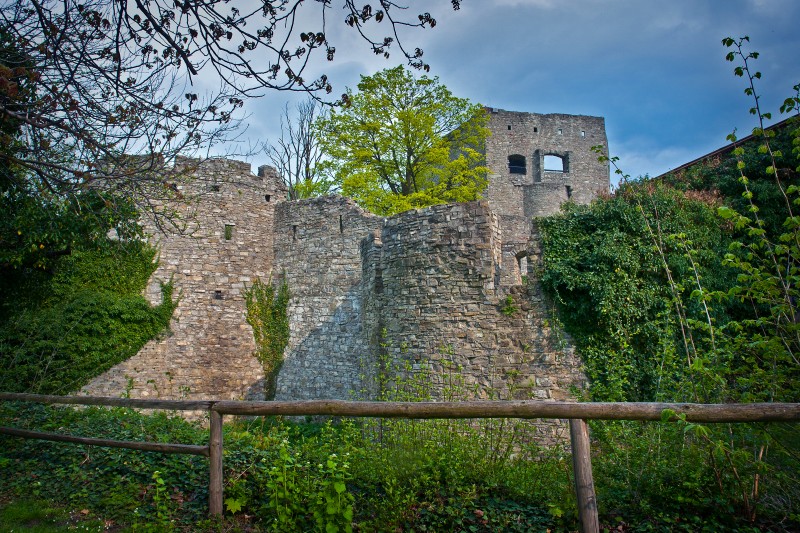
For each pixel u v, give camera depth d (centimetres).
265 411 505
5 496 593
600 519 446
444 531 462
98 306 1562
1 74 494
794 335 508
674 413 371
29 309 1479
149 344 1681
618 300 938
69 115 588
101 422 833
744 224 504
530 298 954
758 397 492
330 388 1742
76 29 587
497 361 937
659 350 785
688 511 446
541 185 3081
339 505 460
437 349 978
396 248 1070
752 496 432
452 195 2341
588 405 394
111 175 628
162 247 1770
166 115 624
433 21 507
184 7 501
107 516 532
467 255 988
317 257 1881
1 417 813
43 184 730
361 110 2302
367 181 2238
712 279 1112
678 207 1171
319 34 504
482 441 610
